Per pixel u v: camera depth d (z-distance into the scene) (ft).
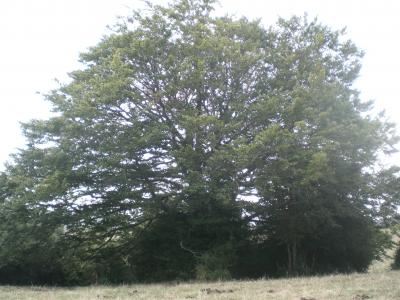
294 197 76.18
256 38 86.17
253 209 75.61
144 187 77.97
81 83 80.74
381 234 89.92
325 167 68.54
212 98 81.25
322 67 80.43
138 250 86.69
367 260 87.86
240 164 68.39
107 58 81.05
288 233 78.28
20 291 55.57
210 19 86.53
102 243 87.86
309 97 73.77
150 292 47.65
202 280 66.08
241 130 78.28
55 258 84.84
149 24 82.43
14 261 83.92
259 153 68.80
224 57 79.30
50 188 70.59
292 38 87.92
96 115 75.77
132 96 75.82
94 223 81.66
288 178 72.23
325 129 71.87
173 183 80.12
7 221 78.13
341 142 73.36
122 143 74.13
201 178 70.23
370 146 75.46
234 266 76.74
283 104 74.43
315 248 84.69
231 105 78.48
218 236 79.61
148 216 82.74
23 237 78.43
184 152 72.18
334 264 86.84
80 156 75.31
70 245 84.48
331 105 75.87
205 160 73.41
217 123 72.13
